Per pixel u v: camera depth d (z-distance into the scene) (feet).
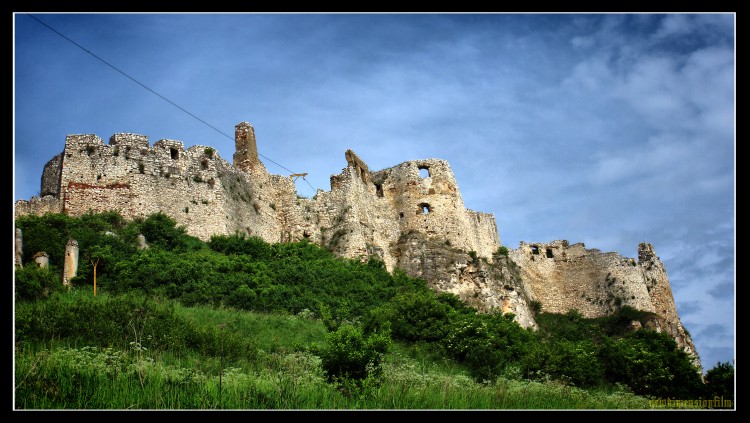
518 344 147.54
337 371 101.76
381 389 96.84
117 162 182.60
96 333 108.58
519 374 128.88
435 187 226.58
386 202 227.61
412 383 102.83
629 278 236.84
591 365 139.64
